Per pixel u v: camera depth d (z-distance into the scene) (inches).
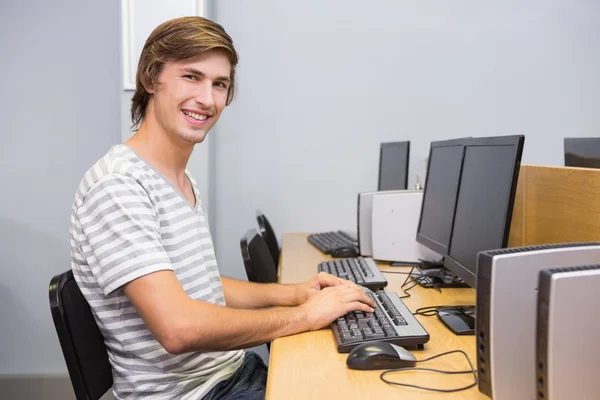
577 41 127.8
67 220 122.8
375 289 72.6
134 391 50.6
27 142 121.6
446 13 127.8
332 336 52.7
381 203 91.1
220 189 130.0
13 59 120.4
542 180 59.6
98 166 50.6
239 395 52.2
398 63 128.6
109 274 46.3
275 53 128.2
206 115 53.7
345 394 40.1
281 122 129.2
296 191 130.4
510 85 128.8
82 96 121.6
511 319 36.0
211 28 53.0
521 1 127.3
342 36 128.2
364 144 129.9
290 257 100.7
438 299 68.1
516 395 36.5
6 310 123.0
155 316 45.4
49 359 123.7
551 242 57.8
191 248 52.9
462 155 67.1
